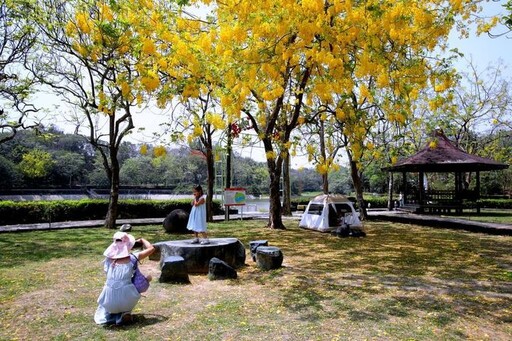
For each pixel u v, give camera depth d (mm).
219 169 24344
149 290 5254
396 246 9070
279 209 12680
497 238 10383
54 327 3879
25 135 40219
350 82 7828
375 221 15609
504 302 4703
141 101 8930
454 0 7223
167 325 3912
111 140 13188
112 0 7152
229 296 4969
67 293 5125
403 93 7906
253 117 12109
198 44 7051
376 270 6520
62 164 39250
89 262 7250
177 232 11781
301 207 23234
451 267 6777
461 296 4953
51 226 13422
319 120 13797
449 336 3623
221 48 6836
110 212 13391
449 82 8008
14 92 12484
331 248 8766
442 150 17391
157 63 7883
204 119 10461
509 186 29078
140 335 3645
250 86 7383
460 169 17906
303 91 10500
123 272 3912
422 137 20406
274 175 12578
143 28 7367
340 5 6574
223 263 5961
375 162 20125
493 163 16844
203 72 7203
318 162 12859
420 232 11734
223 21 6715
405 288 5344
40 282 5730
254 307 4500
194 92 7613
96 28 9750
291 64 8211
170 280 5676
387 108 9625
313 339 3539
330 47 7180
